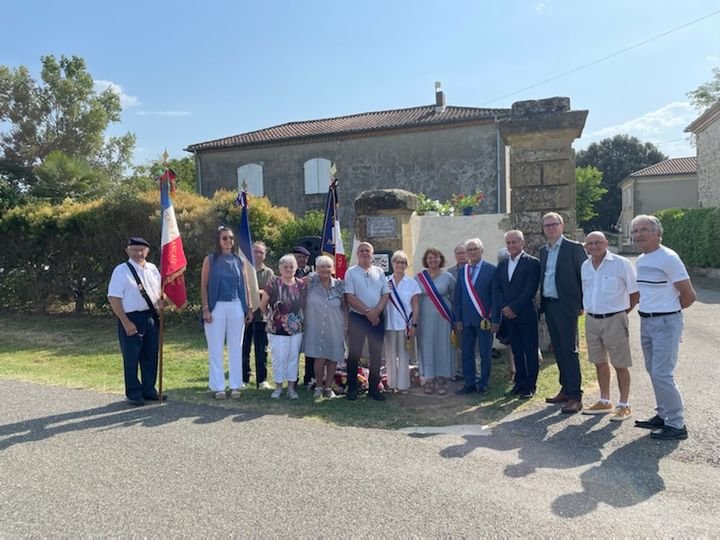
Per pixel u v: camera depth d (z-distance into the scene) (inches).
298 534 133.3
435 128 882.8
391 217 320.5
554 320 235.1
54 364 357.4
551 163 330.6
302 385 291.0
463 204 500.4
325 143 953.5
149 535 134.0
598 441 194.9
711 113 1041.5
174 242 262.2
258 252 318.7
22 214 579.2
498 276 253.9
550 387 266.2
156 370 257.9
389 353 264.4
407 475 165.9
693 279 799.1
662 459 177.6
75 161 992.2
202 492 156.0
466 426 213.8
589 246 218.5
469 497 151.3
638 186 1600.6
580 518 139.6
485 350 260.2
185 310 506.6
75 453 186.7
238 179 1015.0
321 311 255.9
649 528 134.9
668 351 195.5
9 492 158.2
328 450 187.2
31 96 1355.8
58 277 579.8
